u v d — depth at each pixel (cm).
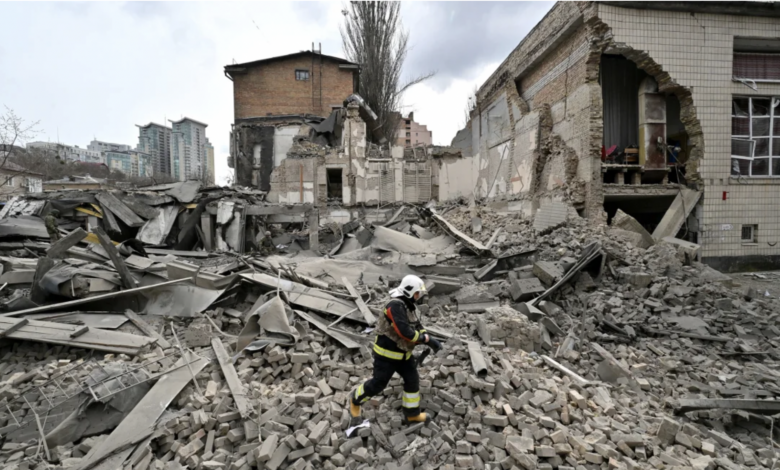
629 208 1424
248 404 400
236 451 360
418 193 2231
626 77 1270
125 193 1380
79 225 1249
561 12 1228
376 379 372
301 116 2606
